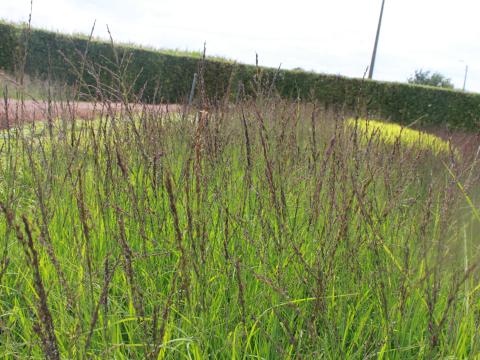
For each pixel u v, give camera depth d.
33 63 15.82
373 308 2.31
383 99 18.86
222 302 2.21
